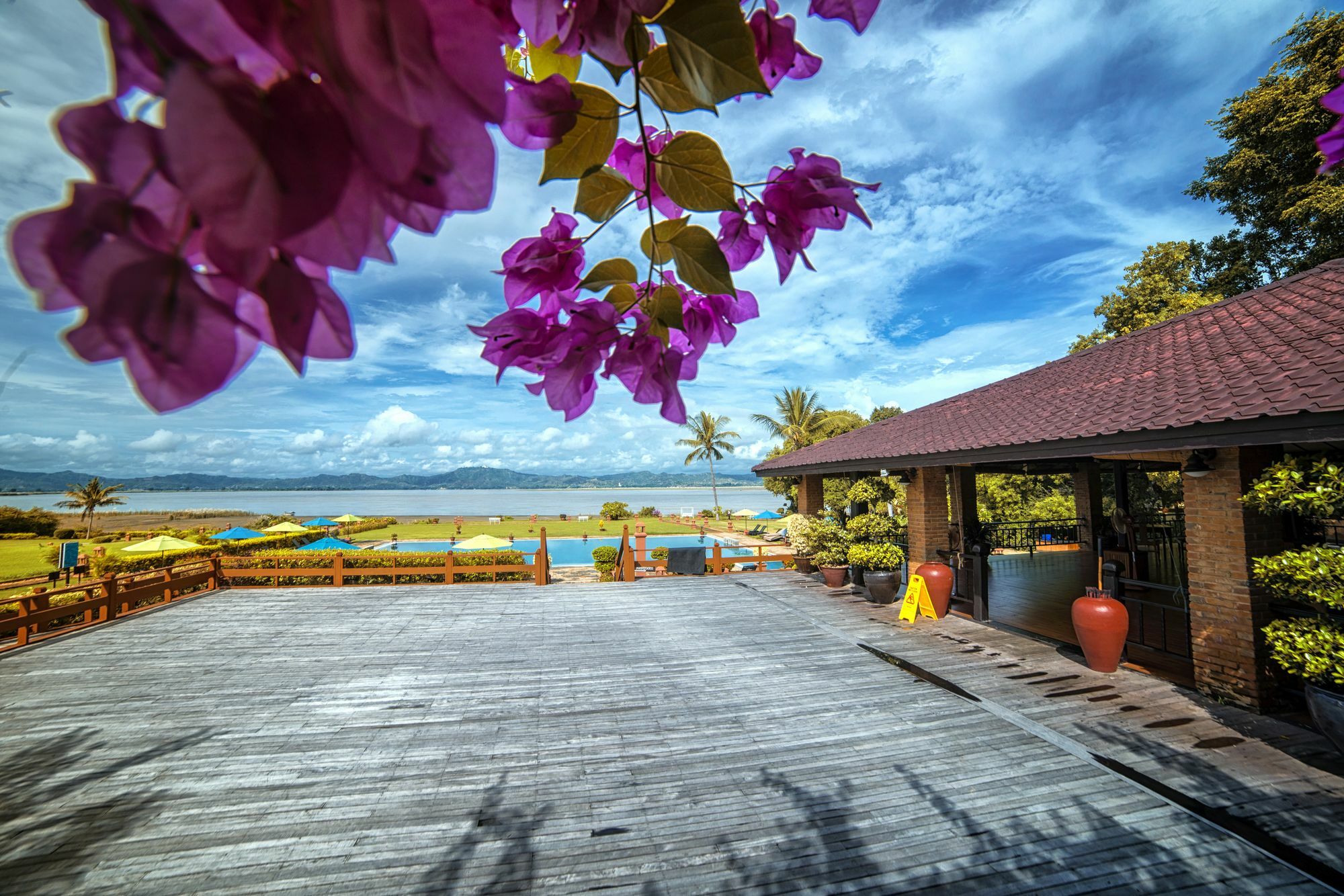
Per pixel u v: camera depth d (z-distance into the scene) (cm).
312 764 439
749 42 44
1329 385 389
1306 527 519
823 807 376
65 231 21
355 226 25
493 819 368
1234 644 497
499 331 57
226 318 24
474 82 26
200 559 1695
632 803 384
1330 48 1119
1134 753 427
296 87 23
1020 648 692
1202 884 299
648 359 62
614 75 54
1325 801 358
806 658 683
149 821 369
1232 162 1280
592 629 823
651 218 58
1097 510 1238
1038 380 927
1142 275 1734
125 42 22
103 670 656
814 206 63
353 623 865
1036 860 321
